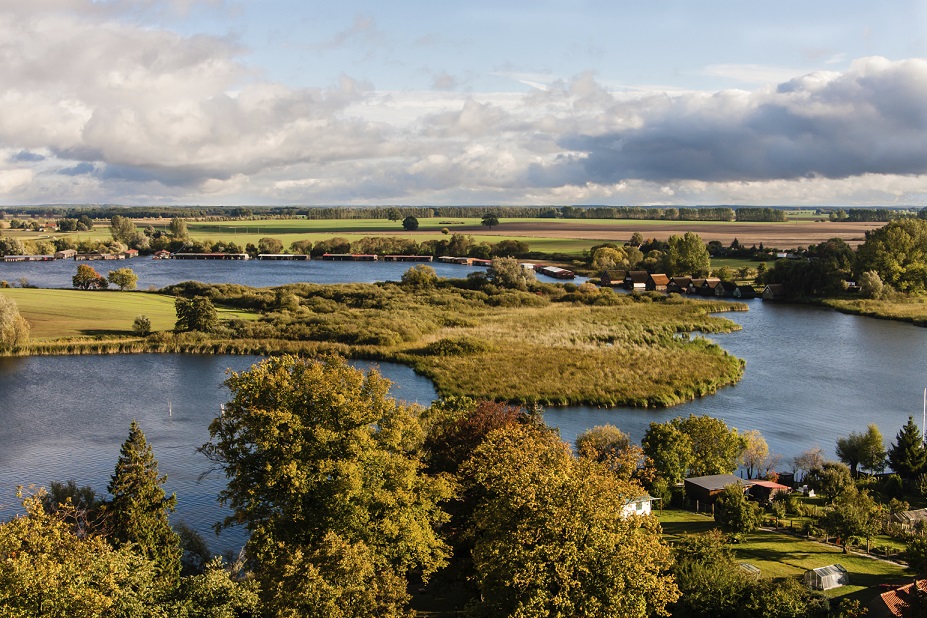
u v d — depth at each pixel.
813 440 81.00
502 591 34.47
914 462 69.56
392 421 43.38
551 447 48.03
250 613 31.72
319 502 39.03
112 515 46.19
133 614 29.14
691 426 69.06
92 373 107.44
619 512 38.03
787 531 56.31
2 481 66.25
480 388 95.06
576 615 32.97
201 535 55.78
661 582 34.56
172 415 87.06
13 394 95.44
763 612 39.62
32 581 28.05
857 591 44.91
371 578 33.97
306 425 41.44
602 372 102.44
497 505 37.81
